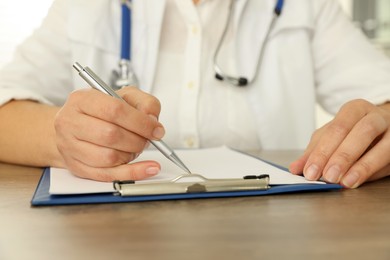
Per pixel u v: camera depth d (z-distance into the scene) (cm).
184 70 99
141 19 98
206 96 99
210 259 27
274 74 103
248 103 102
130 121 49
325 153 51
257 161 63
